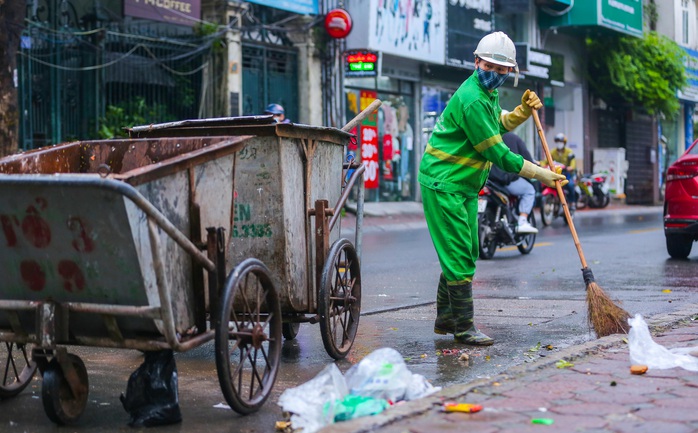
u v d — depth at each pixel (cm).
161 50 1783
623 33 3094
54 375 443
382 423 388
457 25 2469
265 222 563
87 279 430
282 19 2045
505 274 1042
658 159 3647
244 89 1948
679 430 376
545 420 388
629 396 430
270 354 488
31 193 418
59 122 1609
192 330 458
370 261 1208
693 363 496
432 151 621
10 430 444
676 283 945
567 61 3100
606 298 600
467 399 427
